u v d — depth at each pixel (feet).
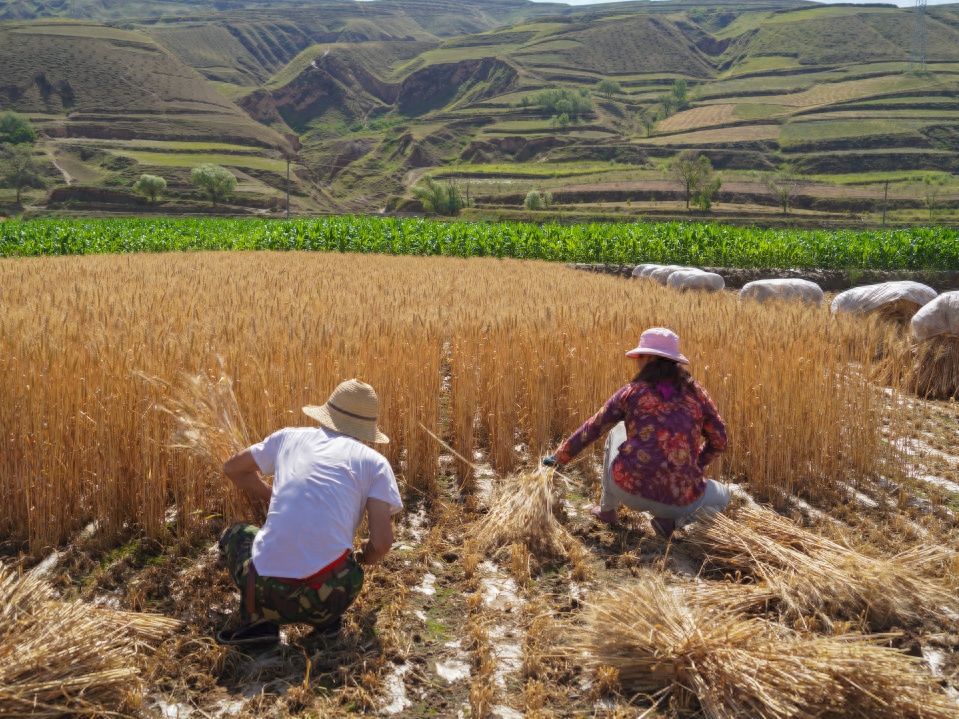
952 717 8.91
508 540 13.83
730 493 15.37
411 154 632.79
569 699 9.68
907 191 401.49
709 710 9.21
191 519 13.48
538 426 18.51
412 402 16.46
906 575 11.71
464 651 10.59
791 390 17.02
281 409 15.11
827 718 9.09
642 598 10.59
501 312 24.59
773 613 11.44
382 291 33.17
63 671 8.60
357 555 12.21
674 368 14.06
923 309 26.16
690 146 554.87
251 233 91.45
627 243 83.71
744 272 78.13
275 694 9.46
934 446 20.12
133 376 13.56
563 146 606.96
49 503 12.78
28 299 23.20
